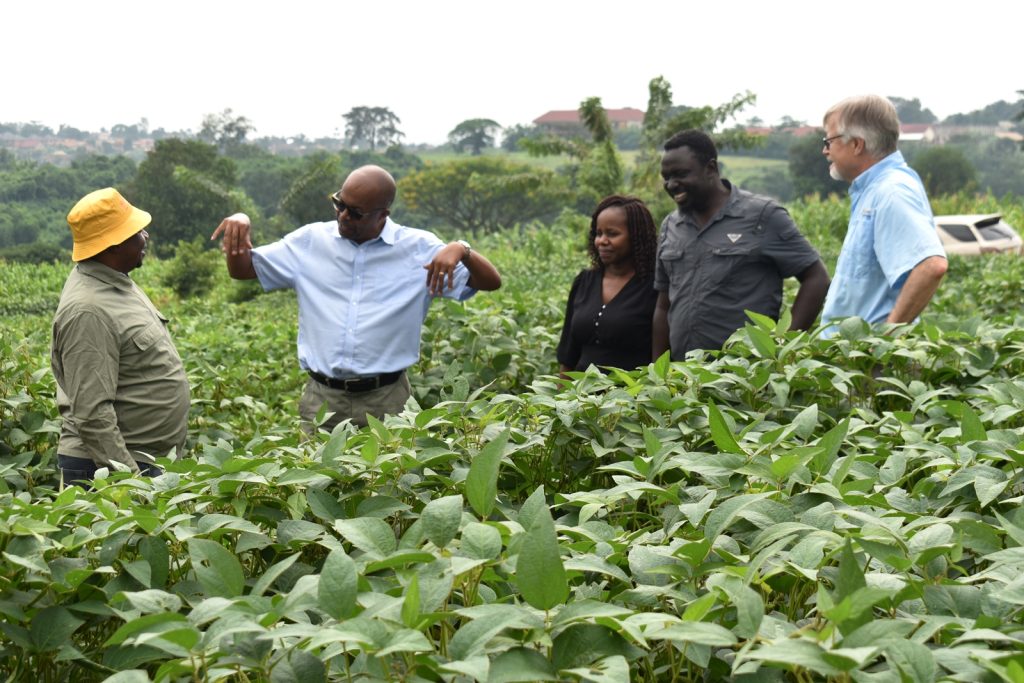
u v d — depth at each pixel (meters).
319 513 1.94
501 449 1.76
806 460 1.81
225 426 4.71
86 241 3.54
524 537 1.37
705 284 4.36
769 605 1.63
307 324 4.23
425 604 1.40
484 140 188.62
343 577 1.40
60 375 3.60
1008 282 8.49
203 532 1.76
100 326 3.50
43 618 1.70
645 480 2.14
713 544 1.61
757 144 27.14
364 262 4.16
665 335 4.57
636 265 4.59
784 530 1.55
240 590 1.58
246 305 19.92
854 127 4.27
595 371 2.92
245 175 79.75
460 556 1.52
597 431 2.55
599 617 1.33
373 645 1.25
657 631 1.27
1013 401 2.55
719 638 1.21
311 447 2.52
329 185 39.16
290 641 1.49
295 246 4.26
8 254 49.41
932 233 4.07
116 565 1.85
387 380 4.22
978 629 1.28
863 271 4.32
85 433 3.50
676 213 4.57
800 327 4.37
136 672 1.33
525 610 1.40
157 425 3.71
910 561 1.46
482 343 4.57
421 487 2.21
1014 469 2.04
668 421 2.61
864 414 2.68
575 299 4.76
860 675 1.22
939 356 3.31
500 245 27.42
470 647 1.31
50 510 1.94
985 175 134.62
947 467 2.08
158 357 3.70
